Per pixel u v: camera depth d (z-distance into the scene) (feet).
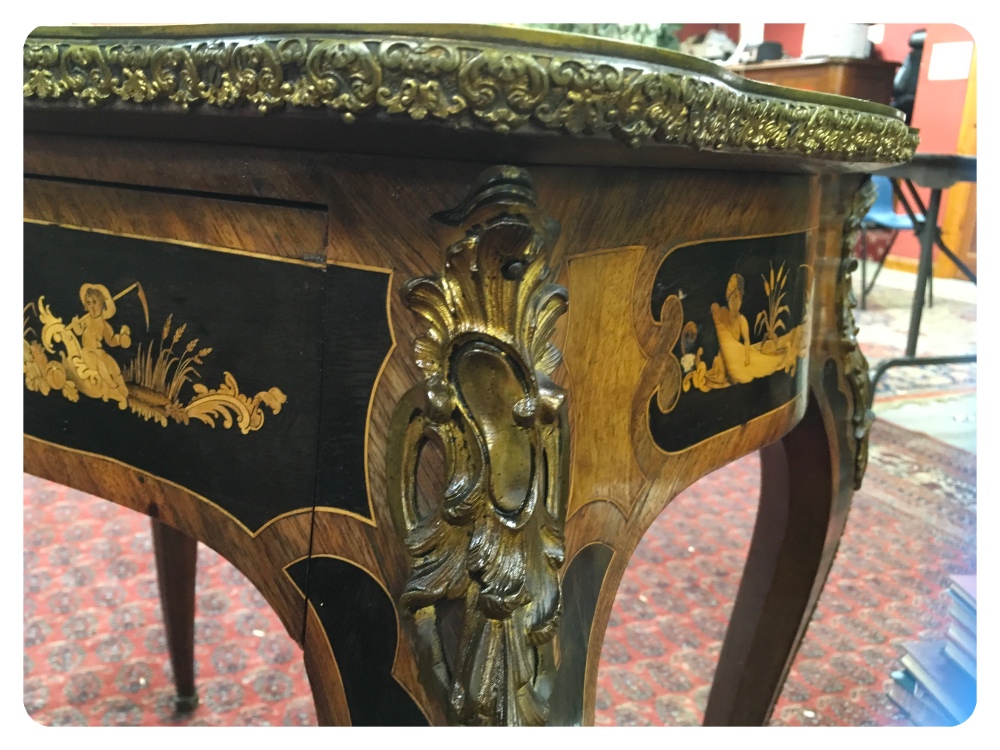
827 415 2.50
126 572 4.76
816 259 2.24
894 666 3.98
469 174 1.17
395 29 1.00
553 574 1.29
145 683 3.76
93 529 5.30
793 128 1.45
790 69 7.92
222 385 1.49
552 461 1.29
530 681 1.26
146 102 1.21
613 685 3.83
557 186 1.24
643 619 4.44
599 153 1.15
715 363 1.80
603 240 1.39
